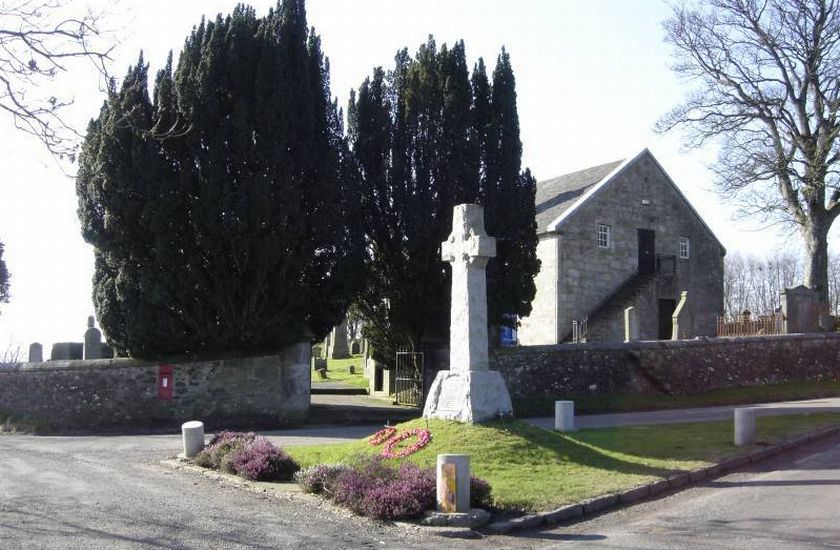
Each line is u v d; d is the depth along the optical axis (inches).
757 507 373.4
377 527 338.3
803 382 1063.6
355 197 839.7
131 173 710.5
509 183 874.1
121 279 732.7
